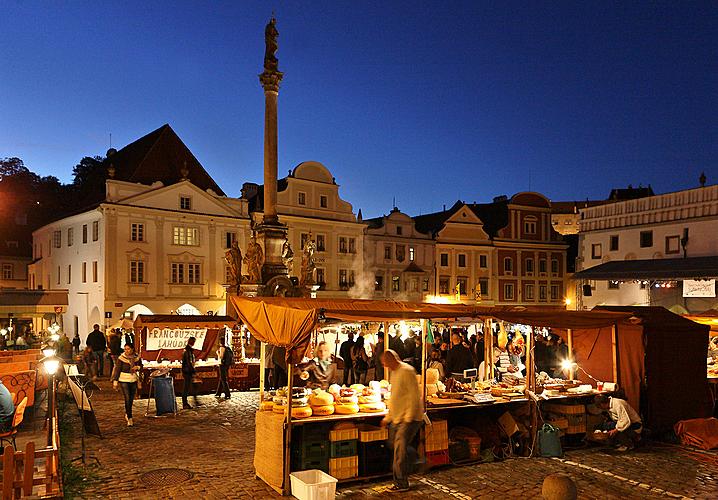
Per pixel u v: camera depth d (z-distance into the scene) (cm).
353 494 920
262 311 975
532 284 5441
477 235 5184
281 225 2569
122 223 3625
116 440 1249
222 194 4178
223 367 1811
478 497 912
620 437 1208
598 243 4128
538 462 1105
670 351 1297
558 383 1303
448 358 1580
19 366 1393
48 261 4638
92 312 3781
